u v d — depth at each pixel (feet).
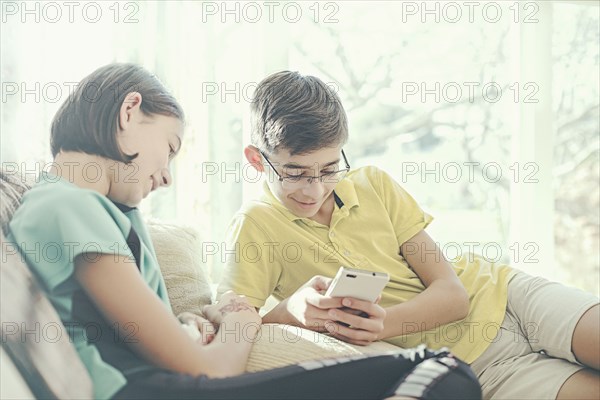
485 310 5.31
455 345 5.13
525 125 8.32
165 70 7.26
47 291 3.47
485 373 4.99
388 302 5.26
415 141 8.83
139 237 3.93
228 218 7.57
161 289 4.09
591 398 4.45
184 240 5.33
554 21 8.57
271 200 5.51
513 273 5.69
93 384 3.34
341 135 5.09
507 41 8.87
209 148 7.46
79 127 3.95
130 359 3.50
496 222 8.91
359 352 3.94
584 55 8.65
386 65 8.68
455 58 8.81
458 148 8.90
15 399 3.18
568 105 8.63
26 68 6.95
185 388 3.27
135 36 7.21
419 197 8.84
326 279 4.80
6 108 6.87
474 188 8.90
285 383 3.32
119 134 3.98
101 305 3.47
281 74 5.36
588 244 8.69
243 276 5.15
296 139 4.94
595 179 8.68
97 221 3.54
